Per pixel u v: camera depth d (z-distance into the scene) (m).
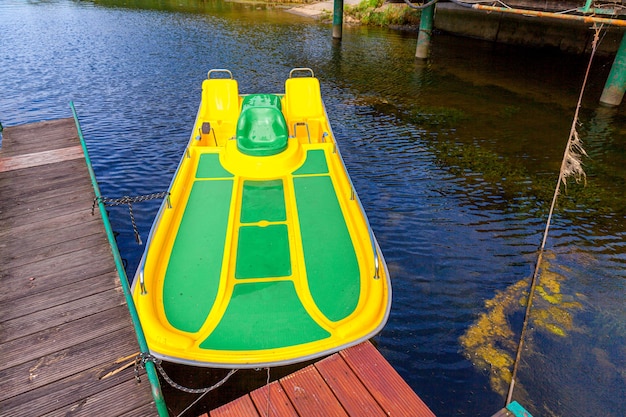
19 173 7.64
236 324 4.44
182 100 14.84
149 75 17.56
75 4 36.28
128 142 11.47
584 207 8.77
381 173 9.98
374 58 21.09
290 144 7.24
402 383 4.11
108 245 5.74
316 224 5.79
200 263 5.15
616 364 5.30
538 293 6.43
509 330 5.79
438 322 5.93
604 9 8.20
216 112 8.98
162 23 28.61
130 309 4.01
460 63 20.48
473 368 5.25
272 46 22.92
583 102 15.29
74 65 18.75
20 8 33.50
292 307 4.64
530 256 7.27
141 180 9.61
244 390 4.81
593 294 6.42
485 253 7.35
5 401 3.68
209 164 7.06
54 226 6.13
